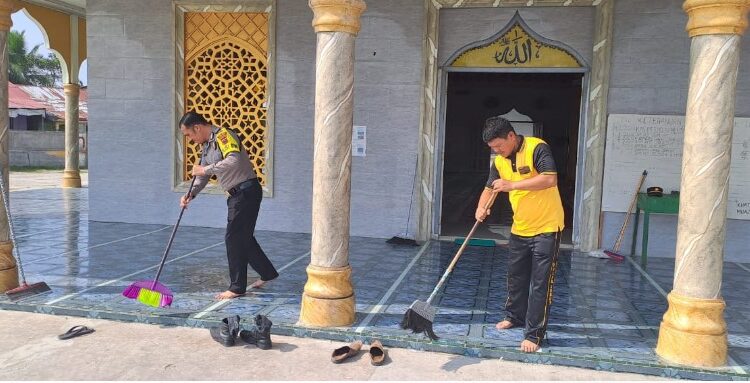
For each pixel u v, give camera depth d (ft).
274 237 24.66
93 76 26.89
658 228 22.41
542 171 11.86
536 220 12.28
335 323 13.41
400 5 23.75
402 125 24.23
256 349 12.41
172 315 13.92
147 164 26.84
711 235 11.42
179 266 19.03
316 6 13.10
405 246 23.44
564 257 22.11
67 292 15.69
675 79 21.71
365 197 24.89
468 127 51.67
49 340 12.66
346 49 13.19
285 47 25.04
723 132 11.20
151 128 26.61
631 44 21.97
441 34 23.80
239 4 25.11
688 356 11.46
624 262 21.35
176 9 25.64
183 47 25.86
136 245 22.31
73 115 45.24
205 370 11.27
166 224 26.91
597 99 22.34
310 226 25.55
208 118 26.16
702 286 11.53
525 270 13.11
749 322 14.48
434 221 24.89
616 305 15.72
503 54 23.56
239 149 15.40
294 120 25.29
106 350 12.17
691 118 11.45
